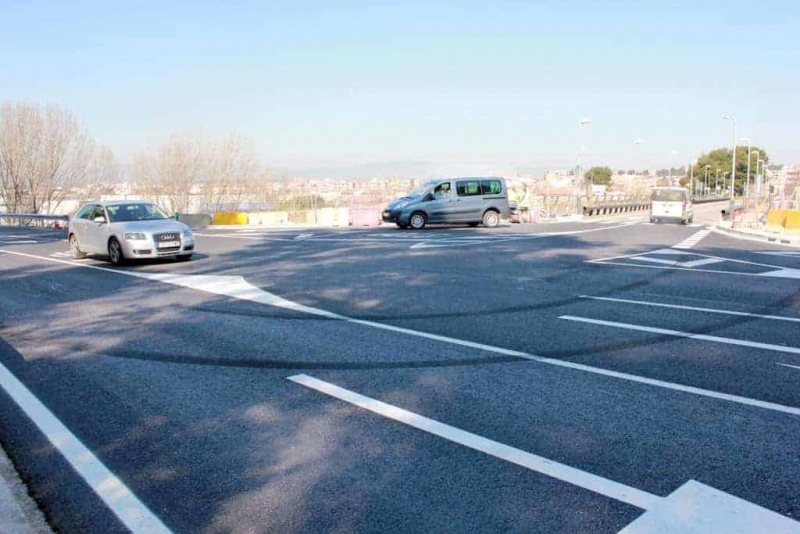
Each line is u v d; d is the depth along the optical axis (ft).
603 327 28.71
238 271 48.75
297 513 12.86
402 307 33.68
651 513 12.51
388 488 13.76
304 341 26.50
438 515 12.62
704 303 34.58
